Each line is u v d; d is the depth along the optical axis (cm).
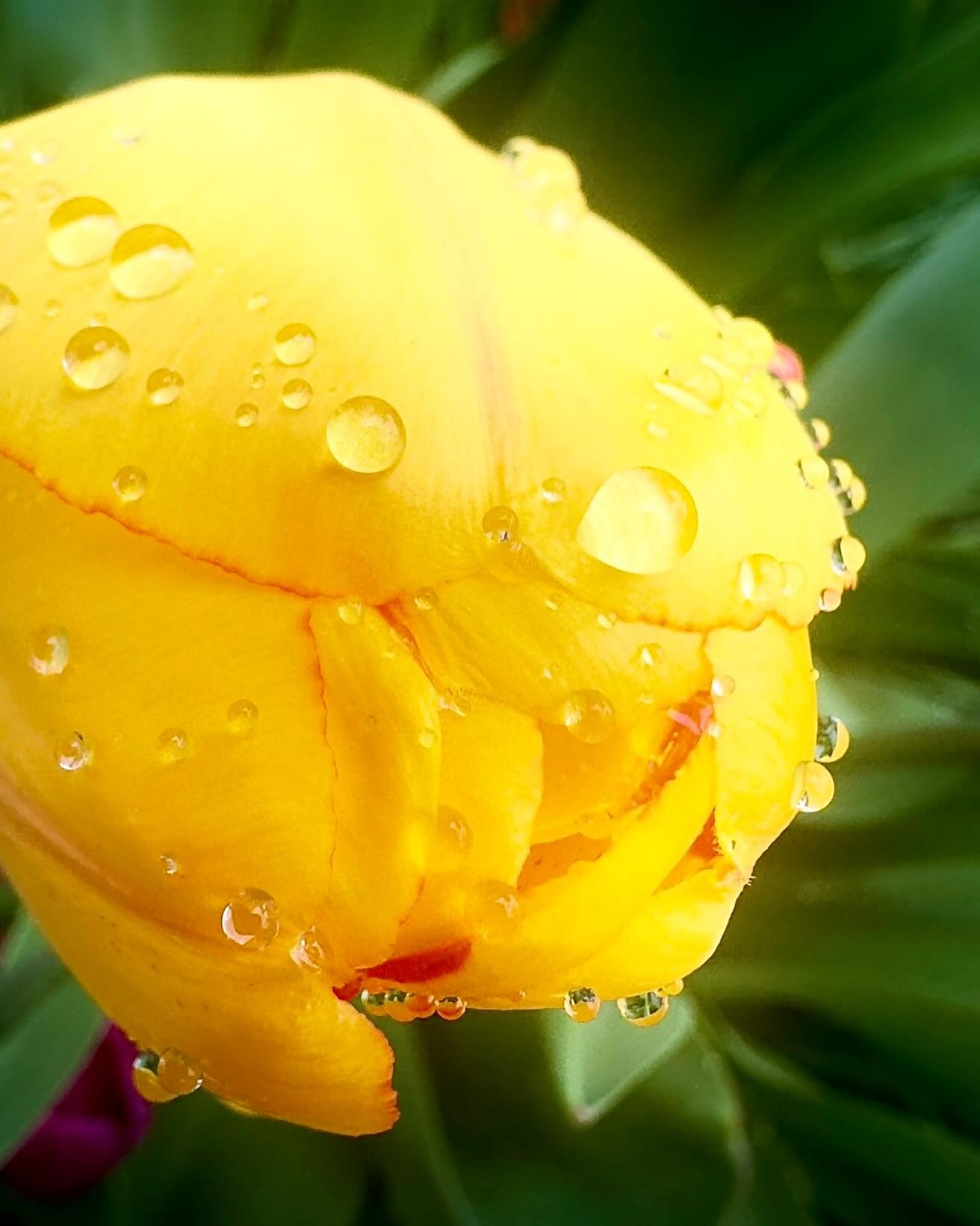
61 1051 16
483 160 12
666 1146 16
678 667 12
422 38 20
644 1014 13
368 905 12
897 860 20
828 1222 21
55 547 11
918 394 17
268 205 12
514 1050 16
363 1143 18
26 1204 19
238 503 11
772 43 19
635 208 20
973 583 23
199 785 11
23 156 12
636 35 19
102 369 11
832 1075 22
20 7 19
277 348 11
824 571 12
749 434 12
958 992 19
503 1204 16
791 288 23
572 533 11
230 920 11
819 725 14
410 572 11
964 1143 18
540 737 12
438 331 11
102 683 11
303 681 11
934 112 19
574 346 11
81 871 12
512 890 12
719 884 12
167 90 12
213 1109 19
